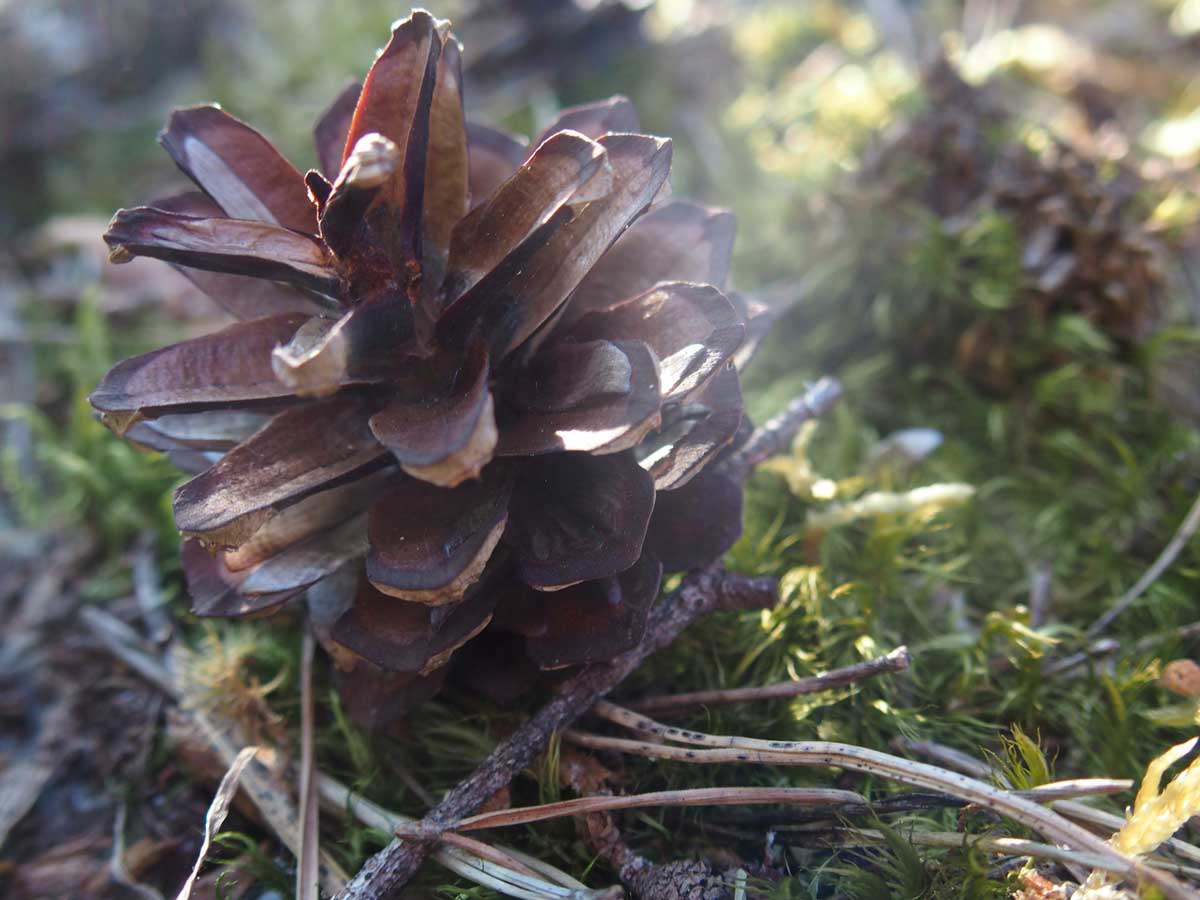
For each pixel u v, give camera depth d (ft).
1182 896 0.20
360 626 0.23
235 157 0.25
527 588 0.24
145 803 0.27
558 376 0.23
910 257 0.35
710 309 0.23
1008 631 0.27
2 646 0.31
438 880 0.24
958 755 0.25
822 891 0.24
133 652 0.30
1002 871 0.23
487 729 0.26
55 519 0.34
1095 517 0.32
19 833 0.27
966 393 0.34
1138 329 0.33
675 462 0.23
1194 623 0.29
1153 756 0.26
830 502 0.30
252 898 0.25
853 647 0.28
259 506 0.22
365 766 0.26
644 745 0.24
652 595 0.23
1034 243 0.33
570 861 0.24
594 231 0.23
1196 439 0.32
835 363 0.36
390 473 0.25
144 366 0.23
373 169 0.20
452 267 0.23
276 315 0.24
